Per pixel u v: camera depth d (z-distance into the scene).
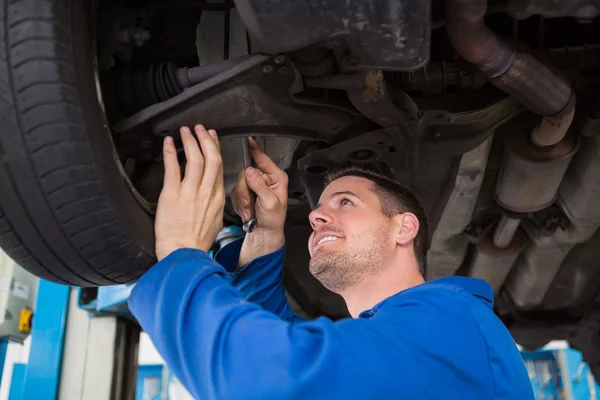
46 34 1.09
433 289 1.29
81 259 1.29
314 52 1.24
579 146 1.90
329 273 1.51
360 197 1.57
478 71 1.67
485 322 1.26
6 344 3.25
